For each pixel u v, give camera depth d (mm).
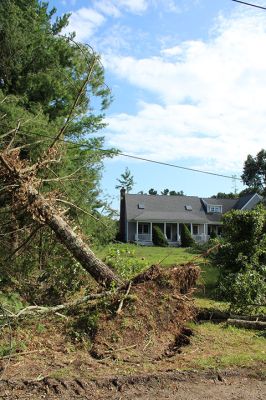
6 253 8336
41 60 14844
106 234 12594
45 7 16609
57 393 4379
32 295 7852
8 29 14055
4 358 5129
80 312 6656
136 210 48438
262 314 8156
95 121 15633
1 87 14953
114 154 14367
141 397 4398
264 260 9961
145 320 6484
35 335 5969
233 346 6160
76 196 10930
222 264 10031
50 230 8398
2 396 4262
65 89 14758
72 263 8133
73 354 5492
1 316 5730
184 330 6910
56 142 9352
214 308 8477
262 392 4586
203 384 4762
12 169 7715
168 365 5262
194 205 51656
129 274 8938
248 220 9898
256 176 66000
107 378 4719
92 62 9047
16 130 8984
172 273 7352
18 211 8117
